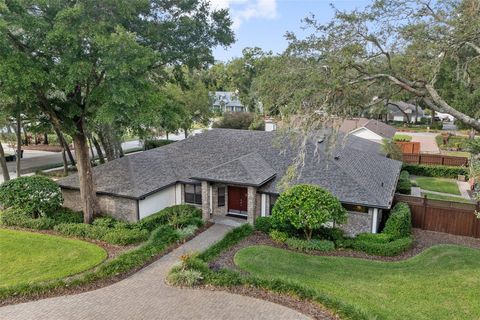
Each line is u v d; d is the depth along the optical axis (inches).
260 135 884.0
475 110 622.5
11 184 715.4
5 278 496.1
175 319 399.5
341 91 445.1
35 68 538.0
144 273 514.9
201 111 1611.7
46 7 558.9
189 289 464.1
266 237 658.2
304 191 606.5
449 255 579.2
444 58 469.1
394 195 735.7
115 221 708.7
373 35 445.7
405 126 2532.0
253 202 702.5
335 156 751.7
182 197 816.9
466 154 1476.4
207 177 728.3
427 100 475.2
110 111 573.6
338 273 519.2
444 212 697.0
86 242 622.5
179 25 707.4
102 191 731.4
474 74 552.1
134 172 786.2
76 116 693.3
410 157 1304.1
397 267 544.7
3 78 509.7
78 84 637.3
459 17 436.1
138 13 667.4
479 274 509.4
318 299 418.9
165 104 698.2
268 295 441.4
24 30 536.4
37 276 501.0
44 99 642.8
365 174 732.7
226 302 430.6
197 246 620.7
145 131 924.6
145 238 641.6
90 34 542.0
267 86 462.6
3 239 627.8
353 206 655.1
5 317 403.5
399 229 626.8
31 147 1781.5
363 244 602.5
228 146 876.0
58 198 743.7
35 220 686.5
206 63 784.3
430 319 397.4
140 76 602.9
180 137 2117.4
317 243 606.2
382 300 437.4
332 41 444.5
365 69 458.9
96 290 464.8
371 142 1162.0
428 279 498.0
